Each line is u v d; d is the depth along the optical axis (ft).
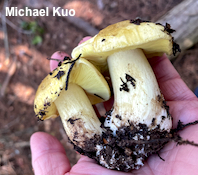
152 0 1.01
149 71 0.42
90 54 0.41
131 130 0.39
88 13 1.13
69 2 1.22
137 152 0.39
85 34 1.08
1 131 0.97
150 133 0.38
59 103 0.44
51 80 0.39
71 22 1.13
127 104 0.40
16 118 1.01
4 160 0.88
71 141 0.45
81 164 0.44
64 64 0.39
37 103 0.40
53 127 0.92
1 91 1.09
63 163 0.45
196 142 0.37
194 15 0.75
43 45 1.14
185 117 0.45
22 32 1.20
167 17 0.83
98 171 0.40
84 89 0.50
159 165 0.42
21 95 1.06
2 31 1.26
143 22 0.37
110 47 0.35
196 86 0.80
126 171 0.41
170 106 0.49
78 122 0.42
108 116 0.44
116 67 0.42
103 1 1.13
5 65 1.17
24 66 1.13
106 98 0.53
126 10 1.07
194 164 0.35
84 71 0.42
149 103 0.39
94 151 0.43
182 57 0.85
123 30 0.35
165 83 0.58
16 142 0.92
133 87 0.40
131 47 0.38
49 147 0.46
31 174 0.84
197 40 0.82
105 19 1.09
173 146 0.41
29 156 0.89
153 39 0.34
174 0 0.96
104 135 0.42
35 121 0.97
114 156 0.39
